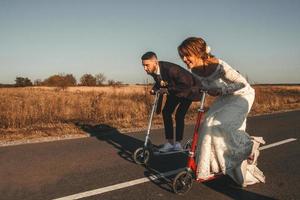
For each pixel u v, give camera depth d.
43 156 6.87
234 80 4.75
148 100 16.25
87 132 9.83
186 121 13.02
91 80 82.56
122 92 24.83
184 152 7.19
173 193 4.82
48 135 9.23
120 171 5.86
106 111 13.57
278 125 11.94
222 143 4.71
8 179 5.42
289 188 5.05
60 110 13.40
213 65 4.70
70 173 5.73
